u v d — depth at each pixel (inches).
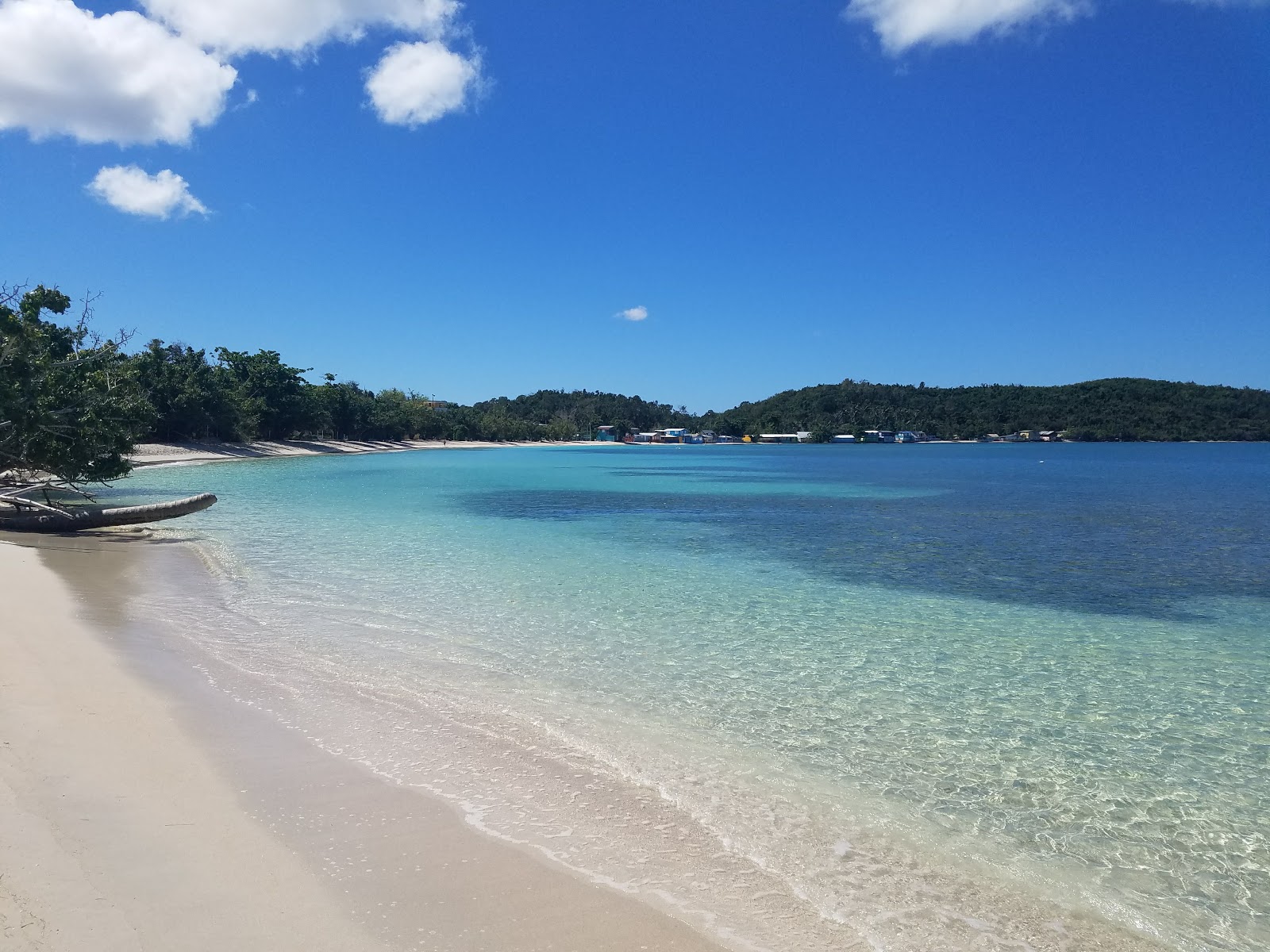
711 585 647.8
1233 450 6151.6
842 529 1093.1
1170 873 211.0
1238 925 187.9
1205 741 310.7
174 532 909.8
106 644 382.9
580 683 369.1
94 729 261.1
